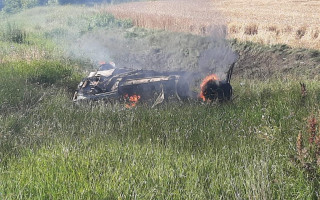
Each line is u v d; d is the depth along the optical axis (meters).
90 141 23.50
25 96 35.53
